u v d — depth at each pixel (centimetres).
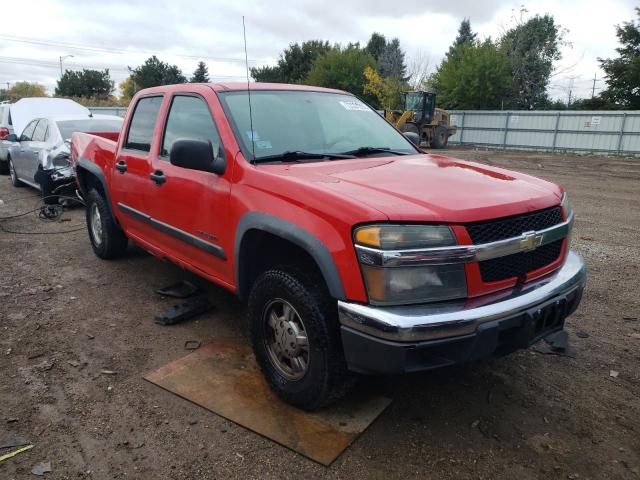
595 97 3641
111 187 515
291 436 285
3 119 1452
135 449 278
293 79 5331
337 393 291
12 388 333
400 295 250
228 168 340
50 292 493
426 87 4128
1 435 288
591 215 934
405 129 2689
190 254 398
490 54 3697
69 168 848
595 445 284
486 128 3073
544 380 347
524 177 345
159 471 262
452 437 289
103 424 298
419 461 270
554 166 1953
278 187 300
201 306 445
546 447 281
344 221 258
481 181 310
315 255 269
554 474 262
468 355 255
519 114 2902
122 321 431
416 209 257
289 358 309
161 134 430
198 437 287
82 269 560
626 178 1564
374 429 294
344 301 261
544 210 296
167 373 348
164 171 407
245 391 328
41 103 1359
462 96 3825
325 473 261
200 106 388
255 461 269
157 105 452
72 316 440
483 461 270
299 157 352
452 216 256
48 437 287
